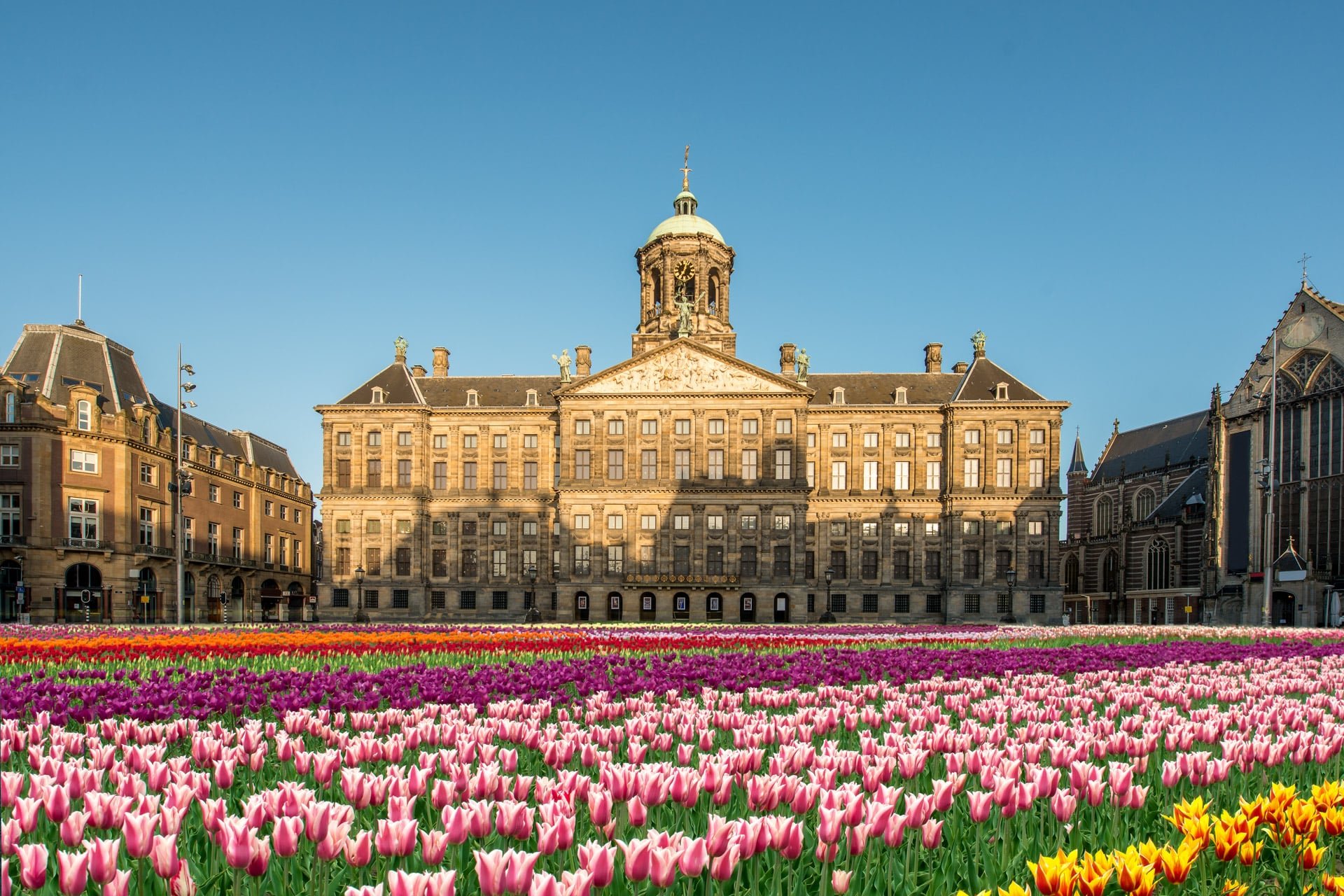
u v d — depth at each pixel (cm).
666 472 8712
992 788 825
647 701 1414
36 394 7469
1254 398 9081
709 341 9606
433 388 9706
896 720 1386
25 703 1407
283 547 10950
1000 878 685
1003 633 5081
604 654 3009
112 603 7650
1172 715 1281
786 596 8688
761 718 1190
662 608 8644
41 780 745
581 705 1498
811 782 862
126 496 7806
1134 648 3109
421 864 700
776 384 8769
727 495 8650
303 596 11181
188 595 8750
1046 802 836
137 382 8762
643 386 8831
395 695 1631
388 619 8956
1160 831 813
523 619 9044
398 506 9075
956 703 1448
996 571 8856
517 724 1114
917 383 9588
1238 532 9275
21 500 7375
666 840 560
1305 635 4850
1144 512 12038
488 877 513
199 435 9400
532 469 9281
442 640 3478
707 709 1392
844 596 9031
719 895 619
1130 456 12988
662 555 8631
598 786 688
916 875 694
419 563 9031
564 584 8594
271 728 1257
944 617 8944
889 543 9056
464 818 616
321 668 2558
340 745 1057
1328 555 8244
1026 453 8912
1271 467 7412
